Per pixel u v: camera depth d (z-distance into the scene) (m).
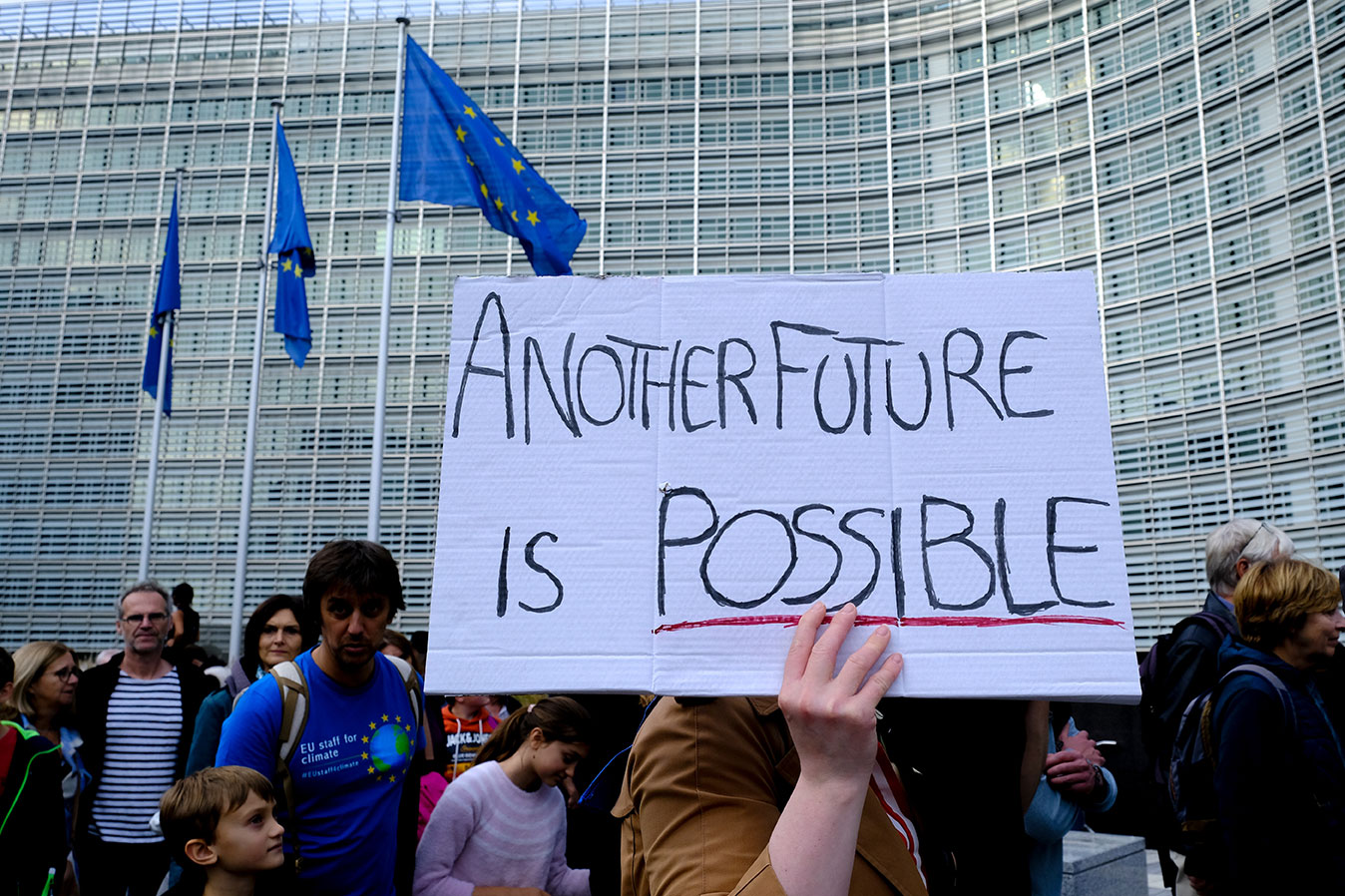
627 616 1.13
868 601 1.12
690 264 18.92
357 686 2.62
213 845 2.35
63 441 19.83
